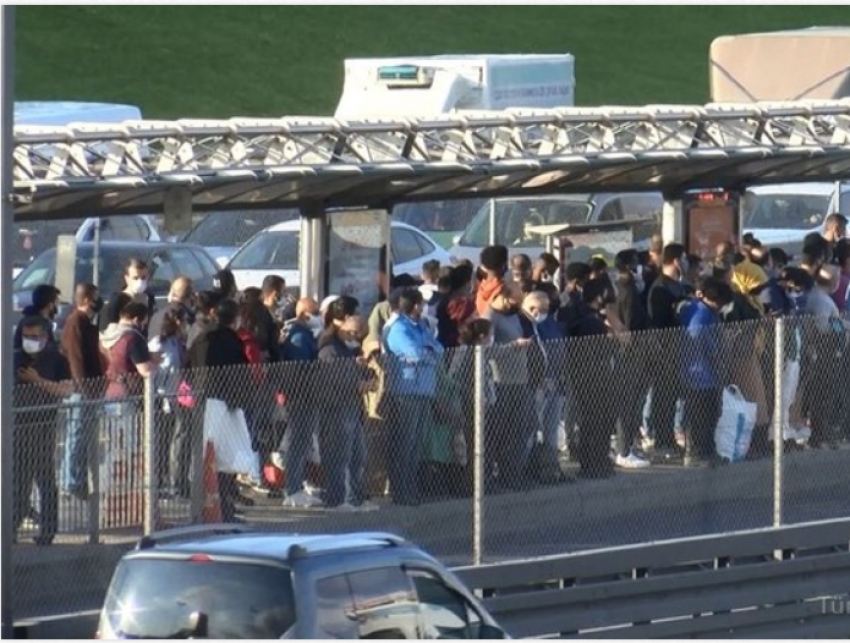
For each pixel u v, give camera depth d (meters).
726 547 41.19
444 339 45.31
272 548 25.52
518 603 37.66
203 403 35.03
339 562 25.52
